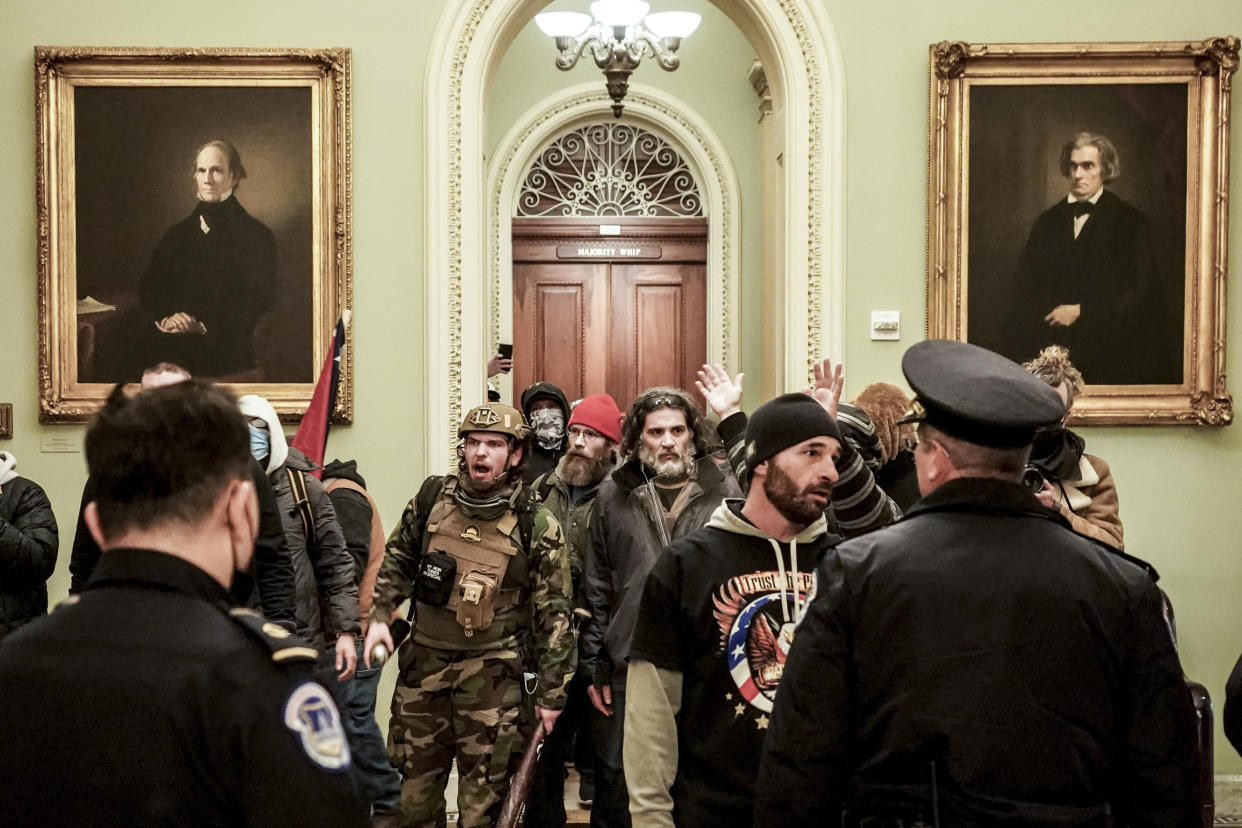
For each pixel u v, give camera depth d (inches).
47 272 200.4
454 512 144.1
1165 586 202.8
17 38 201.8
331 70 201.6
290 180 203.0
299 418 203.8
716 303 331.0
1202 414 200.4
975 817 65.7
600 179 335.9
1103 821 67.3
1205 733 132.5
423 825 141.9
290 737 48.7
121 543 51.5
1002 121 202.2
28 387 202.4
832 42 204.4
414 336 204.4
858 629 70.6
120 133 202.1
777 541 94.4
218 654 48.9
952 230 201.9
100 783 46.8
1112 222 201.9
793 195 205.3
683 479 149.2
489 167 326.6
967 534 70.7
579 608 154.9
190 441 51.5
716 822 89.0
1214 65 200.1
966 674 67.2
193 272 203.2
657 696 92.6
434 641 141.9
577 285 338.6
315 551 148.9
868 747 70.4
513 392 338.6
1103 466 146.6
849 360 204.8
